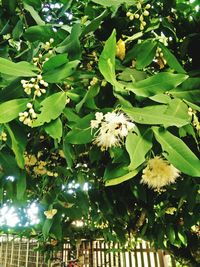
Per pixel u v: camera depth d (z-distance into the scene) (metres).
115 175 0.44
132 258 2.72
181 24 0.69
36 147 0.79
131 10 0.59
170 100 0.42
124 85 0.42
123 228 1.25
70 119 0.46
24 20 0.60
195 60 0.65
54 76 0.42
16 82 0.43
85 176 0.94
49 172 0.90
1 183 0.79
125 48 0.59
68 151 0.53
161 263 2.36
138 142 0.37
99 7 0.60
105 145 0.42
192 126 0.48
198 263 1.36
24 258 3.88
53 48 0.48
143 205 0.98
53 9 0.71
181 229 1.12
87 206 0.91
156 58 0.58
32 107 0.42
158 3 0.65
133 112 0.39
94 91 0.45
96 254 3.03
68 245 3.14
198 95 0.46
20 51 0.60
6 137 0.47
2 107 0.40
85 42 0.57
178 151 0.37
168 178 0.47
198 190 0.71
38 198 1.00
